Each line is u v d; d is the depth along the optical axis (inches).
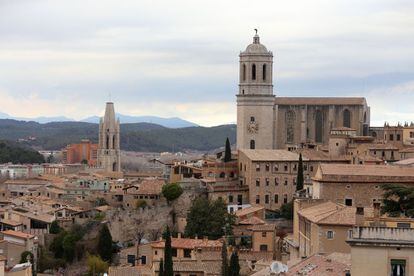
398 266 3472.0
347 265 4788.4
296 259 6643.7
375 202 7268.7
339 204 7549.2
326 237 6387.8
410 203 6584.6
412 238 3491.6
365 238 3503.9
